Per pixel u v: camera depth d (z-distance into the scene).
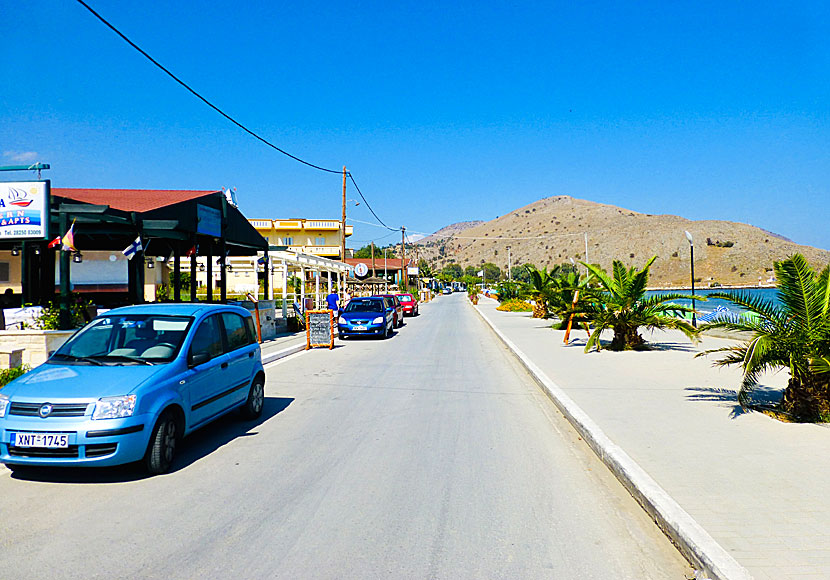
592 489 5.46
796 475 5.39
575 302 18.34
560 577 3.76
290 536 4.38
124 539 4.33
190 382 6.53
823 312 7.52
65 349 6.80
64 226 13.42
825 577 3.50
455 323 31.86
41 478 5.80
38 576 3.76
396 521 4.67
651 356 15.05
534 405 9.47
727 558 3.71
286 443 7.11
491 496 5.26
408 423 8.17
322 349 18.48
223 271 19.91
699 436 6.82
